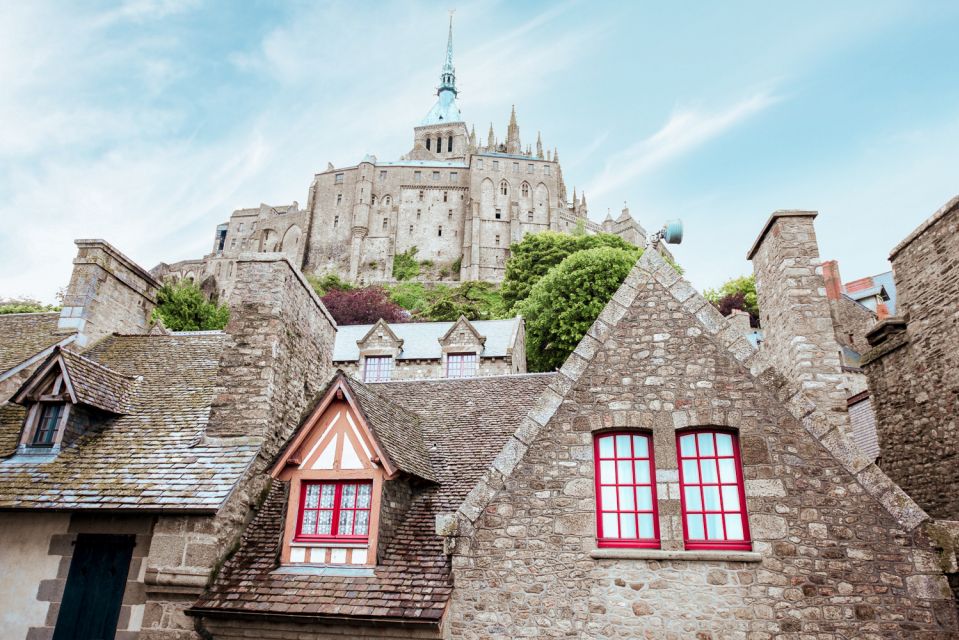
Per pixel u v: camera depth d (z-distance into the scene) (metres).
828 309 9.57
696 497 7.55
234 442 9.70
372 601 7.45
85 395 10.20
